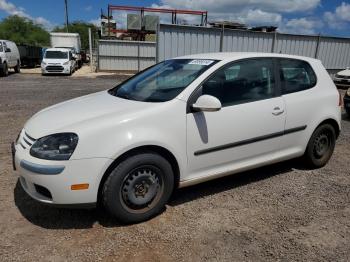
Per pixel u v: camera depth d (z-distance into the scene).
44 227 3.39
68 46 33.06
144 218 3.50
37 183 3.18
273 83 4.33
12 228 3.36
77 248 3.08
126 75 25.28
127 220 3.42
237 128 3.94
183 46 14.50
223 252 3.06
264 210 3.83
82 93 13.77
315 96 4.71
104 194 3.29
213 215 3.69
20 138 3.58
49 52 24.92
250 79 4.13
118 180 3.27
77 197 3.17
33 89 14.84
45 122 3.48
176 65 4.34
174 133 3.52
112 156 3.19
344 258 3.02
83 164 3.13
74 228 3.39
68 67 23.89
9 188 4.20
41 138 3.24
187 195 4.14
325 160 5.09
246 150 4.11
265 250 3.11
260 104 4.12
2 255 2.95
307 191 4.34
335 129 5.10
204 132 3.71
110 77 23.41
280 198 4.12
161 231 3.37
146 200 3.49
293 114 4.45
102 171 3.19
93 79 21.55
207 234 3.34
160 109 3.47
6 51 22.47
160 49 14.27
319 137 4.91
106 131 3.21
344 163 5.39
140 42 27.55
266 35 15.88
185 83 3.78
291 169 5.05
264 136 4.21
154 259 2.95
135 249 3.08
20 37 63.09
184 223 3.52
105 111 3.51
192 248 3.11
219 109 3.52
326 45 17.53
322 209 3.88
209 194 4.18
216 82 3.85
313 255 3.05
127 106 3.58
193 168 3.75
